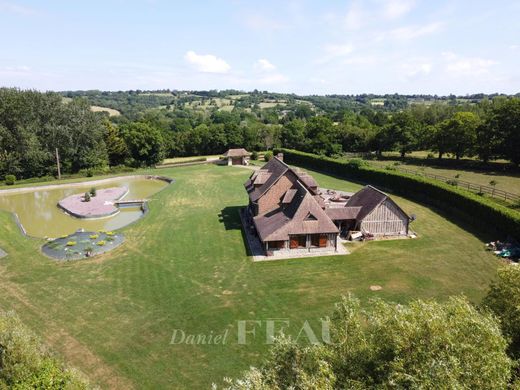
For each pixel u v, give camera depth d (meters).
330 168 94.44
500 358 14.86
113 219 63.22
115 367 25.58
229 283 37.59
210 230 53.62
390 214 49.69
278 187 52.59
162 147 117.44
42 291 36.50
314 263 42.03
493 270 38.81
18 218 62.59
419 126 116.50
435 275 38.41
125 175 98.81
